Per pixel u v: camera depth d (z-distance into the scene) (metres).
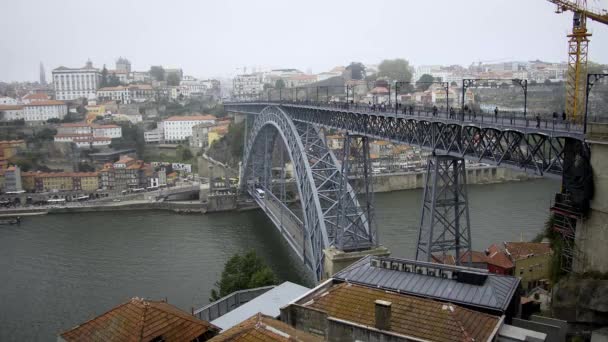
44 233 137.50
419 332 31.33
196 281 97.56
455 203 55.97
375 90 194.50
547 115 56.12
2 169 189.00
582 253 41.22
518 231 114.31
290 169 190.62
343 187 76.81
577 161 40.06
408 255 99.19
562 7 78.88
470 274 36.75
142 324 33.31
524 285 79.81
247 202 167.00
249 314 43.44
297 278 95.19
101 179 194.00
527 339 30.66
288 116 101.38
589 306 40.16
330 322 34.09
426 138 58.44
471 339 30.00
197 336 34.03
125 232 136.75
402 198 165.88
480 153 50.41
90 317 84.50
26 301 91.44
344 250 73.94
